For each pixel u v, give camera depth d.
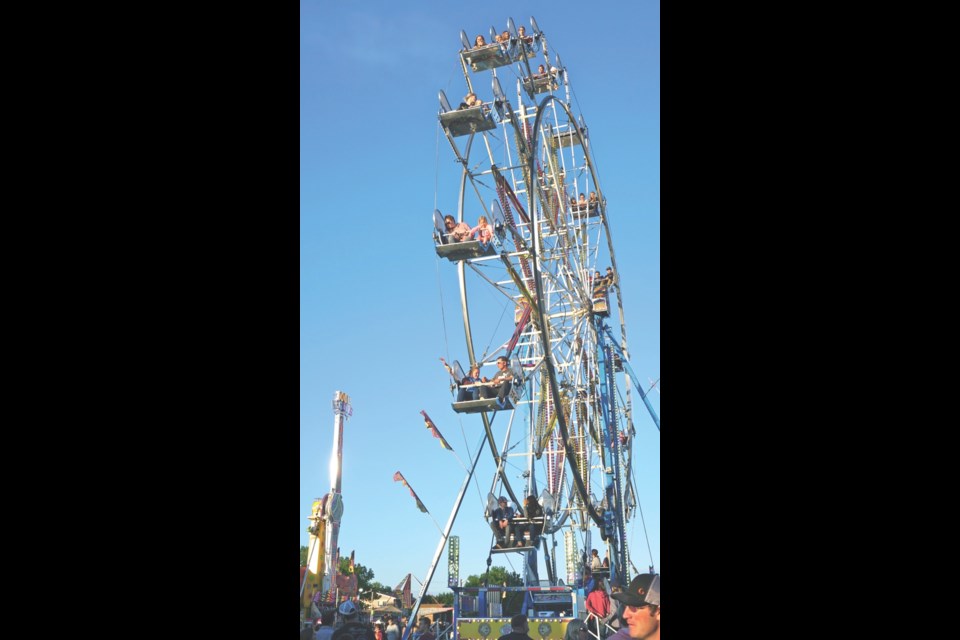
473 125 29.98
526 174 29.23
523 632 25.52
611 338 36.03
